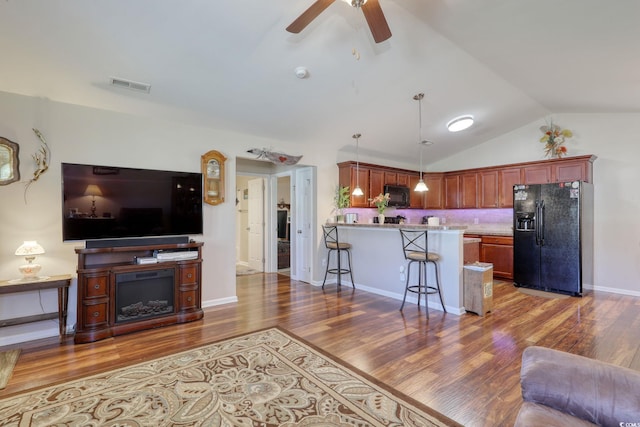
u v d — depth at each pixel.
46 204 3.13
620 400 1.10
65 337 3.09
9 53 2.59
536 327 3.33
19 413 1.92
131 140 3.61
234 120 4.08
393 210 6.81
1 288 2.69
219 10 2.42
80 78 2.97
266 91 3.58
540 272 4.93
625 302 4.27
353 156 5.93
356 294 4.74
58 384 2.24
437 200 6.84
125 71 2.97
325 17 2.67
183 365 2.52
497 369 2.45
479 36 2.96
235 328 3.34
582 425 1.11
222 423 1.84
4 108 2.95
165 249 3.58
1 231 2.94
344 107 4.21
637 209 4.70
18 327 3.00
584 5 2.23
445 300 3.95
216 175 4.17
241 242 7.67
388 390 2.17
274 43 2.85
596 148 5.07
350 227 5.18
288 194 8.10
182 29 2.56
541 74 3.69
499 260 5.68
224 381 2.29
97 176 3.29
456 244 3.85
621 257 4.80
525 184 5.33
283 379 2.31
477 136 6.01
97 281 3.04
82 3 2.25
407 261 4.40
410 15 2.75
